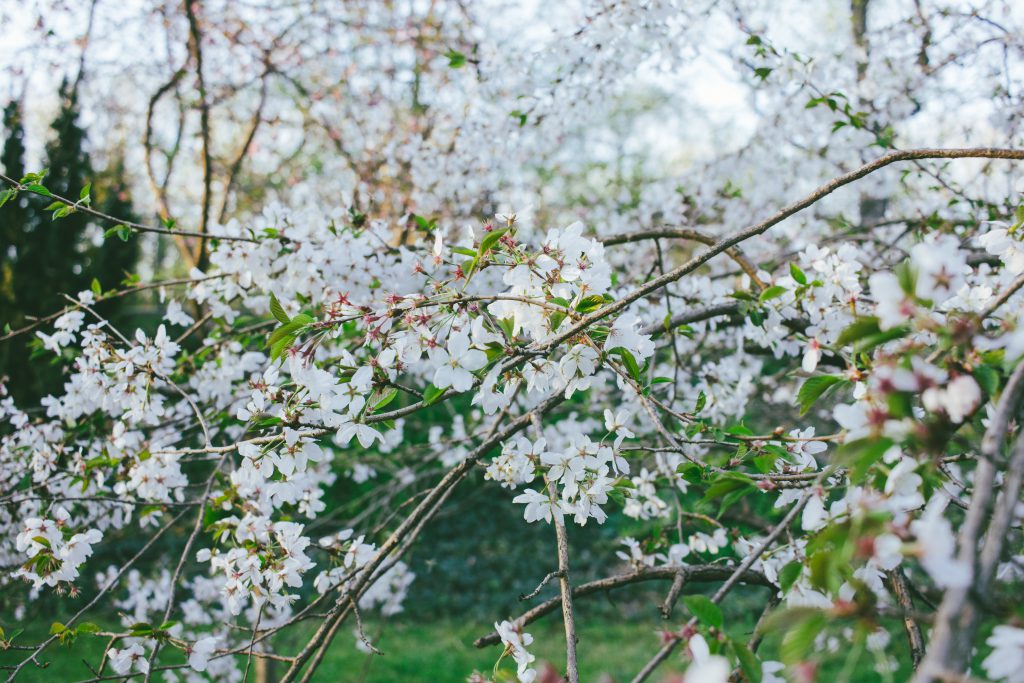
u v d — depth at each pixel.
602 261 1.92
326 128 7.02
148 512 2.73
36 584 2.36
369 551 2.59
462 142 4.16
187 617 4.32
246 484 2.32
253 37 6.83
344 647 7.61
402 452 4.84
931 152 1.73
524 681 1.77
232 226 3.00
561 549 1.94
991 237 1.92
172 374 3.37
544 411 2.23
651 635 7.90
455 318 1.90
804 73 3.70
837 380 1.52
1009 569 1.75
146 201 10.94
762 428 5.09
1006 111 3.93
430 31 6.96
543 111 3.86
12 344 8.05
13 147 9.16
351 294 3.01
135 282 3.16
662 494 3.52
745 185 4.98
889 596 2.46
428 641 7.93
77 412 3.16
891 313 1.14
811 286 2.29
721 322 3.27
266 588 2.26
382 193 6.15
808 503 1.34
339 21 6.88
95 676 2.03
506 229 1.84
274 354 1.95
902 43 4.34
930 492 1.28
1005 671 1.01
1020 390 1.05
